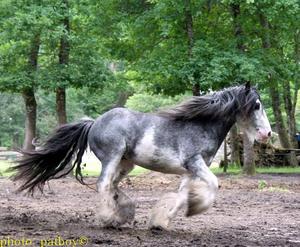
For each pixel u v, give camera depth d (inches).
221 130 386.6
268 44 947.3
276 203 574.6
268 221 445.7
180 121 380.8
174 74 847.1
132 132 380.8
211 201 363.9
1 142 2146.9
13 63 889.5
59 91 916.0
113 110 392.2
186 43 911.7
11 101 2159.2
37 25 822.5
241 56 852.0
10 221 406.9
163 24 873.5
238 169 1093.8
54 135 405.4
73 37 855.7
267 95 1504.7
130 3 946.1
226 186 754.8
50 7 840.3
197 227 406.3
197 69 845.2
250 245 334.3
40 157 403.2
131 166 398.6
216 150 387.5
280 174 992.2
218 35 947.3
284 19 880.9
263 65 880.3
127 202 391.9
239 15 899.4
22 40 855.1
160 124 379.9
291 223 435.8
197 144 377.7
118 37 924.6
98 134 387.9
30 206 525.0
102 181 381.1
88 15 892.6
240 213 493.4
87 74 884.6
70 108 1806.1
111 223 380.5
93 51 891.4
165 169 382.0
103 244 320.5
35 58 895.1
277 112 1247.5
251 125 389.1
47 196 622.8
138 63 903.1
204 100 382.3
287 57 1143.0
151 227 375.9
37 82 869.8
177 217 459.5
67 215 454.6
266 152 1216.8
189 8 864.9
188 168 375.9
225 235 370.6
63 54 890.1
